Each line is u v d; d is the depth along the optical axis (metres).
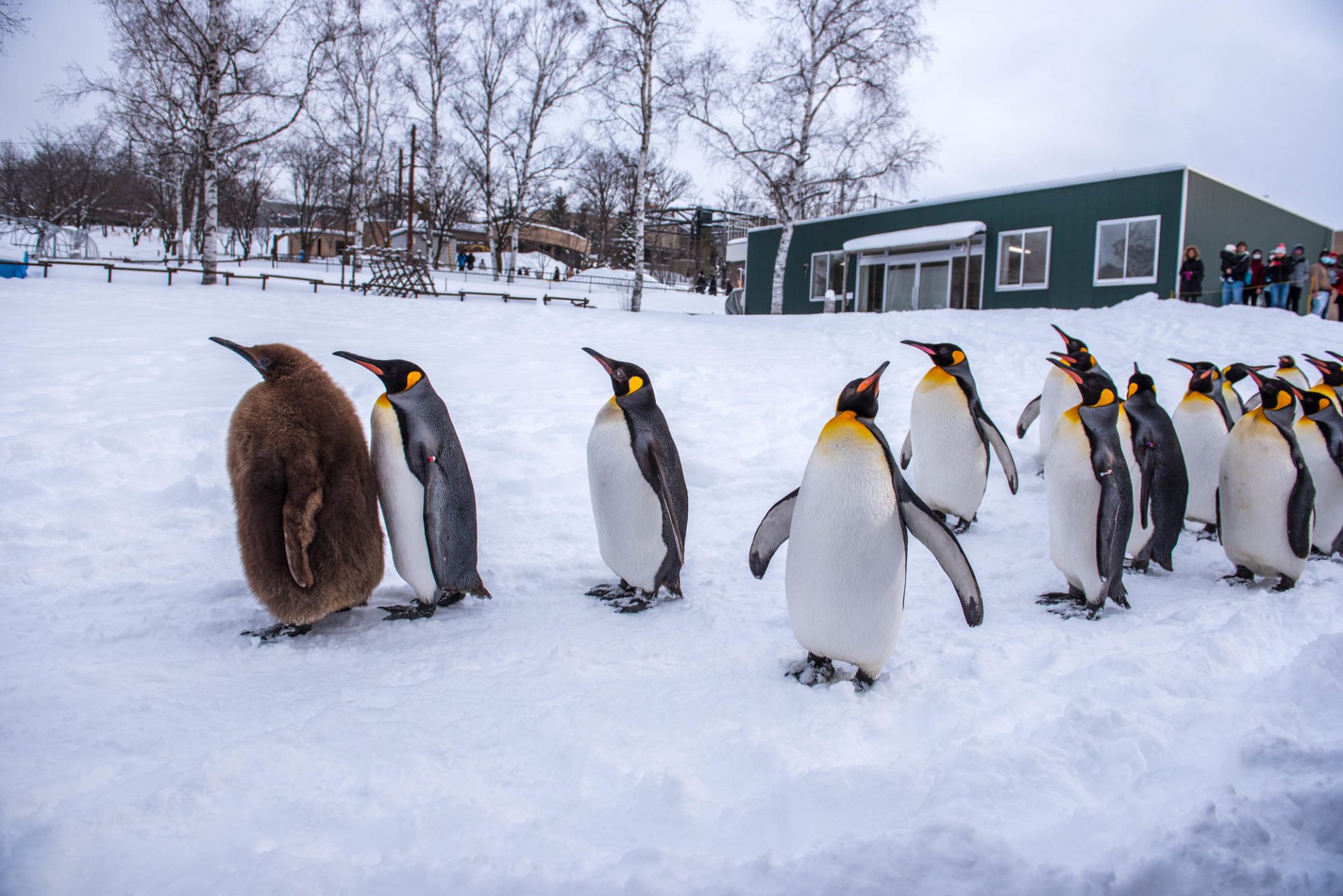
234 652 3.59
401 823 2.13
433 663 3.46
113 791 2.24
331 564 3.74
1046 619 4.14
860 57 22.92
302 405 3.62
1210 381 5.95
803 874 1.88
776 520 3.54
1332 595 4.31
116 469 6.14
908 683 3.31
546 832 2.12
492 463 6.91
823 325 18.12
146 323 12.86
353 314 16.91
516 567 5.04
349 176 40.78
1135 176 20.20
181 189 36.81
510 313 19.11
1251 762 2.26
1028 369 11.80
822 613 3.21
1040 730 2.65
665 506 4.15
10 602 4.13
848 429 3.19
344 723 2.68
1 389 8.02
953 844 1.94
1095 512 4.11
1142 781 2.31
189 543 5.15
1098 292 21.06
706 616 4.16
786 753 2.53
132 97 21.39
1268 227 22.62
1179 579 5.08
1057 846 2.02
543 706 2.92
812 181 24.94
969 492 5.84
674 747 2.67
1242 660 3.28
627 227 40.75
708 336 16.53
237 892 1.82
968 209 23.67
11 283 16.75
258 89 20.42
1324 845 1.90
